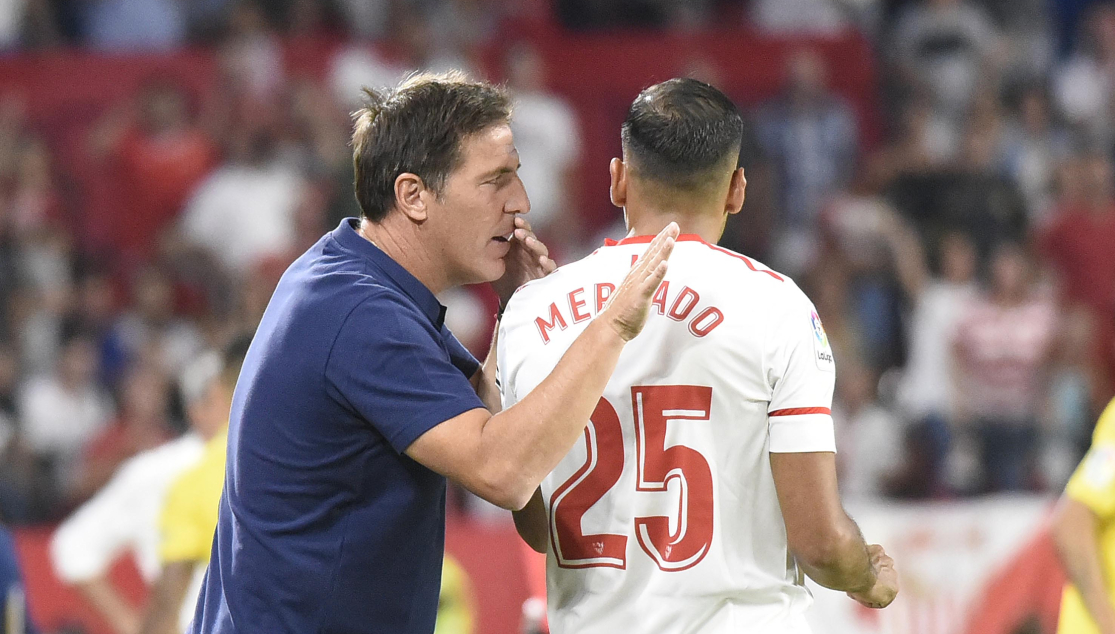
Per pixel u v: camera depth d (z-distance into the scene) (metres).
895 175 36.69
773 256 36.59
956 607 23.31
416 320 10.09
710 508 9.95
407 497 10.19
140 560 22.72
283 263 34.66
